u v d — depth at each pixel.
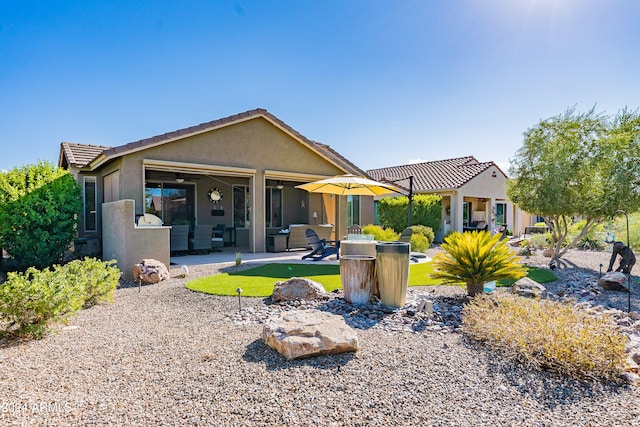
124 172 10.59
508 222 24.98
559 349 3.62
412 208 18.84
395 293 5.97
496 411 2.97
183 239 12.89
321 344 3.88
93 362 3.87
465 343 4.41
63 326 5.14
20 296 4.55
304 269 9.40
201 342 4.41
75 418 2.82
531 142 11.76
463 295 6.79
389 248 5.94
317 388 3.26
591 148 10.91
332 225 15.70
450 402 3.08
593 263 11.78
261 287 7.23
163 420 2.79
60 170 10.65
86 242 11.80
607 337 3.86
